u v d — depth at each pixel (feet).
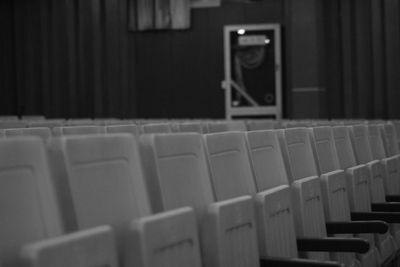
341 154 13.12
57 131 10.56
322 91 39.27
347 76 39.45
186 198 6.45
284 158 9.87
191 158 6.76
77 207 4.83
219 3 43.27
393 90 37.45
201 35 43.57
